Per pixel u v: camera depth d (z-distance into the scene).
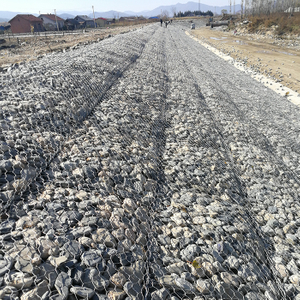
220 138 8.56
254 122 10.77
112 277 2.97
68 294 2.65
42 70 8.43
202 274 3.42
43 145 4.93
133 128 7.21
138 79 11.91
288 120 11.73
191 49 29.03
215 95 12.92
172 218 4.38
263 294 3.45
